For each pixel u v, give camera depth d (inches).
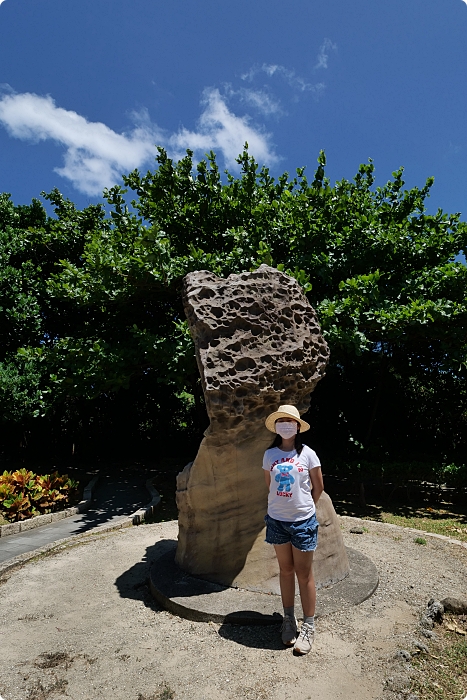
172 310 467.5
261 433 184.4
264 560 177.2
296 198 421.1
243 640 146.0
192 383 485.1
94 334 467.8
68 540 273.1
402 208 446.3
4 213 551.8
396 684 125.5
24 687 129.8
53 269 566.6
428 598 175.8
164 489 446.9
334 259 394.6
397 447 567.8
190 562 187.2
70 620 166.2
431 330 370.9
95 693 126.5
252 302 186.4
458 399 515.5
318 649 140.0
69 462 584.4
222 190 448.8
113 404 638.5
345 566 187.5
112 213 487.8
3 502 325.4
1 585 203.5
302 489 142.7
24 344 494.0
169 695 123.6
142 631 155.3
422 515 342.6
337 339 333.1
